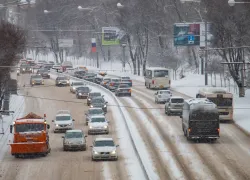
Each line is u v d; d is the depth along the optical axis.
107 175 80.25
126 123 125.50
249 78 169.75
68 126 119.81
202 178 77.19
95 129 115.69
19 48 137.62
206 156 92.06
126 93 173.38
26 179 79.31
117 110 148.12
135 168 84.75
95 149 91.12
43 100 169.50
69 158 93.31
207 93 124.69
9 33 132.38
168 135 111.81
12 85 174.12
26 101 167.25
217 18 153.00
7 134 114.88
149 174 79.94
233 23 151.25
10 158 94.31
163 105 154.50
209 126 103.38
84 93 173.62
